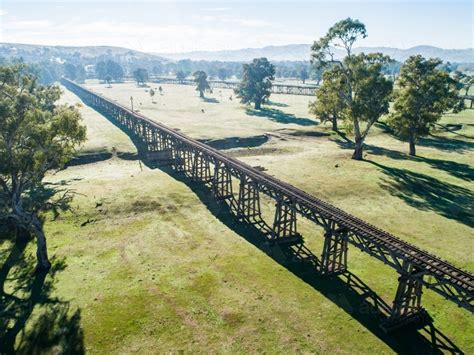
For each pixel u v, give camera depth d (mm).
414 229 35344
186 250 31547
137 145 65375
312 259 30656
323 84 57156
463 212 39031
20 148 28359
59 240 32562
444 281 19922
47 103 51188
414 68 54938
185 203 40906
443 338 22172
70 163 55906
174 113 99500
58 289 25984
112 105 90125
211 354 20578
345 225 25844
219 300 25062
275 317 23562
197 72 136250
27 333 21906
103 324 22719
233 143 69000
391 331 22516
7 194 30844
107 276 27547
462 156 59062
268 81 108312
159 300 24922
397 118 56875
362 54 54219
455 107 57562
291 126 82188
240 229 35844
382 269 29234
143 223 36156
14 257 30125
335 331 22531
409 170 51281
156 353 20641
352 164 54250
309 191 43875
